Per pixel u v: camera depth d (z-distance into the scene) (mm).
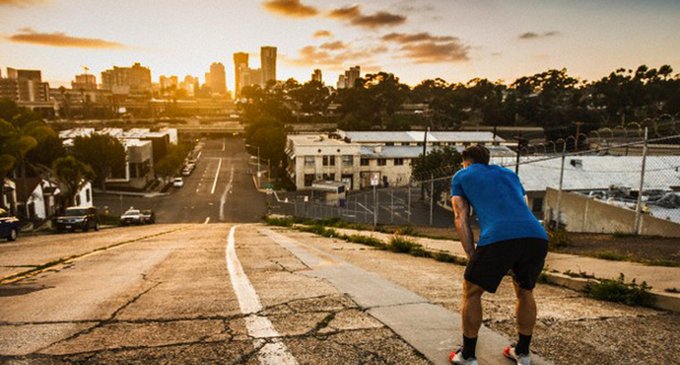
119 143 59812
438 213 40594
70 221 24891
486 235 2775
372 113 131500
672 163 25141
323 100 157750
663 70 118938
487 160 3180
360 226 20234
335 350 3213
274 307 4418
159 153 76500
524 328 2834
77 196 42656
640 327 3688
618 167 31953
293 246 11469
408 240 10406
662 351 3146
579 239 9844
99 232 22500
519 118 121375
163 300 4836
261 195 60219
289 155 68938
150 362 3023
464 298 2869
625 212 14188
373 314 4109
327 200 50938
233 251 10328
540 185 29703
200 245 12312
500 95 136375
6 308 4641
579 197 16688
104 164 58312
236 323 3900
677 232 11789
